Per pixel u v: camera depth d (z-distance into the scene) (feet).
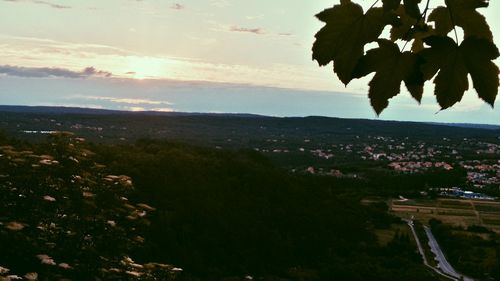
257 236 167.94
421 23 4.22
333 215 221.46
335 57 4.32
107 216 26.21
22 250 21.90
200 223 157.99
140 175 162.61
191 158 201.98
